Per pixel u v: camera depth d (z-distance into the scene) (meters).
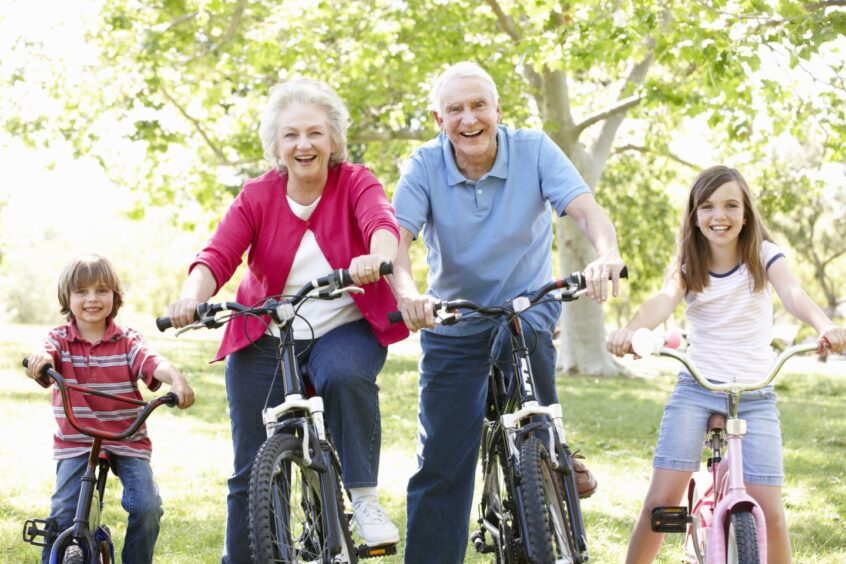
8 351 17.48
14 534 5.29
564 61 10.48
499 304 4.00
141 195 16.75
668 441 3.85
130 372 3.93
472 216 3.95
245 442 3.78
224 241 3.71
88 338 3.96
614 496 6.52
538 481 3.29
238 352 3.77
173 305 3.37
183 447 8.07
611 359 16.36
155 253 50.59
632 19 10.14
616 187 20.75
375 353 3.66
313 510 3.38
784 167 18.25
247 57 14.12
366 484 3.57
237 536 3.76
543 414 3.54
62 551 3.54
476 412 4.00
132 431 3.58
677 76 15.28
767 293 3.90
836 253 30.59
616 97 16.08
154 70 14.53
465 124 3.79
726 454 3.55
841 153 12.62
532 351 3.83
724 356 3.83
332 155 3.79
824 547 5.34
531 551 3.22
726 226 3.80
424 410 4.05
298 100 3.69
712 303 3.89
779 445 3.78
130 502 3.79
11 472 6.91
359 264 3.24
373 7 14.63
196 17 13.97
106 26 15.13
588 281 3.37
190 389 3.77
